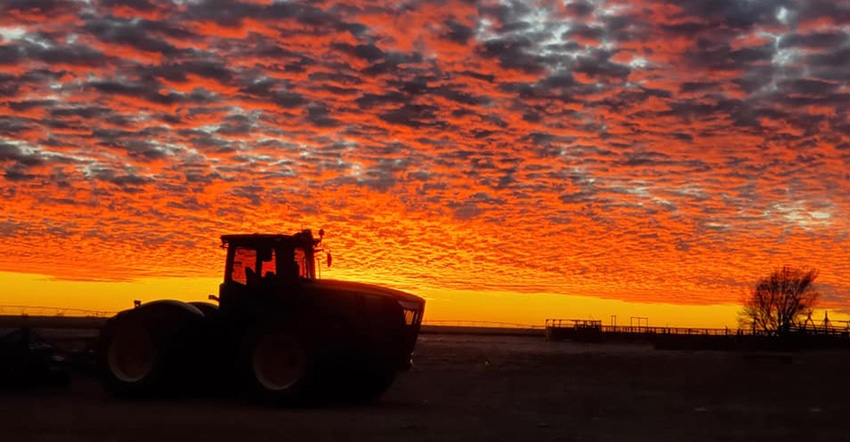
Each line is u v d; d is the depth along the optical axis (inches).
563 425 483.2
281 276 593.9
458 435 432.1
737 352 1894.7
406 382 797.9
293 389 532.7
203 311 609.6
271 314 549.6
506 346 2018.9
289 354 547.5
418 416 513.7
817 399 673.0
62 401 548.7
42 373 625.6
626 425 489.1
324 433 429.4
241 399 585.0
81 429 422.3
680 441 428.8
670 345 2223.2
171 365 564.7
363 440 409.1
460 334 3831.2
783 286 3206.2
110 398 574.6
